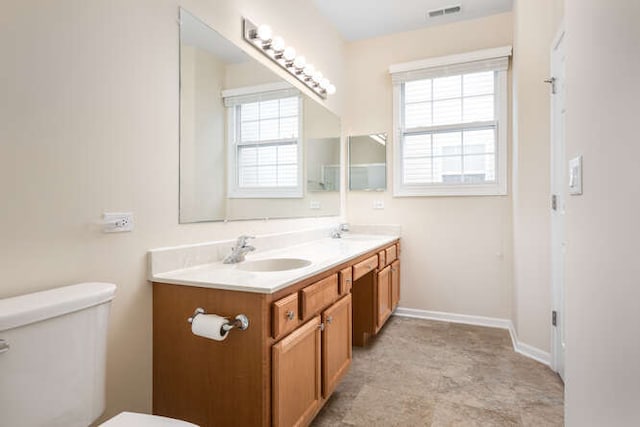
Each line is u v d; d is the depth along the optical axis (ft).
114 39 4.39
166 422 3.37
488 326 10.26
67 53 3.89
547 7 7.74
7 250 3.43
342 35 11.45
